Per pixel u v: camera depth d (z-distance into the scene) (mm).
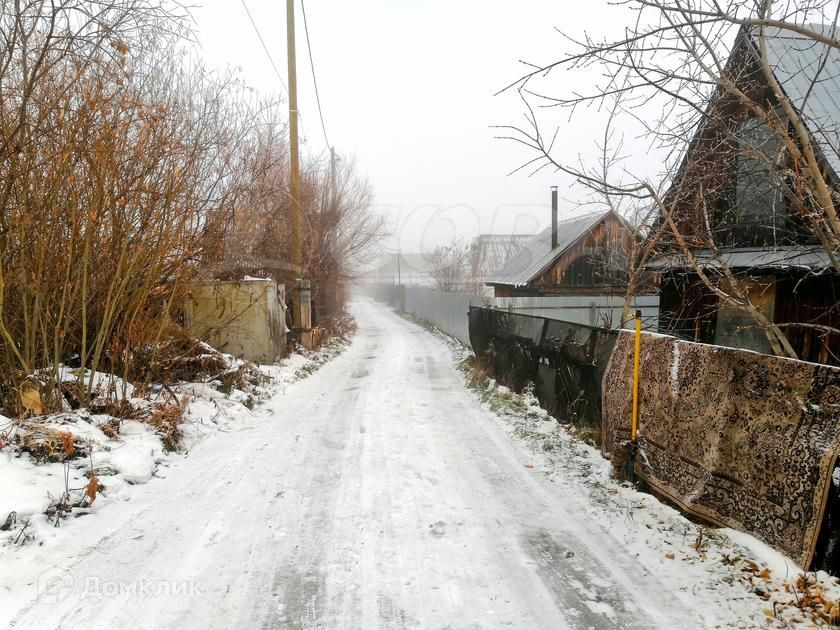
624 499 4355
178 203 6477
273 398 8641
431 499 4348
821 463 2914
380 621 2725
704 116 4340
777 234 7355
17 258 5125
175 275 7191
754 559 3191
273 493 4449
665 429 4328
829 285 7199
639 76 3969
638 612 2822
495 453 5609
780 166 3979
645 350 4766
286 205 13539
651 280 9117
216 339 10547
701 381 3980
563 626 2701
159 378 7363
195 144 6559
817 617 2680
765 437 3340
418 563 3318
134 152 5680
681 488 4055
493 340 9875
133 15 5434
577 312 15508
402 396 8719
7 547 3230
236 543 3549
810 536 2939
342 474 4930
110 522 3809
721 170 5102
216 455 5512
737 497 3516
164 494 4395
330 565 3279
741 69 5117
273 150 13766
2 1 4859
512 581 3123
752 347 8430
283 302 12203
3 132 4707
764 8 3615
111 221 5676
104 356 6922
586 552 3480
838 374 2949
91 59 5230
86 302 5512
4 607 2715
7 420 4848
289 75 12602
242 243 10320
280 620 2723
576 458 5422
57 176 5000
